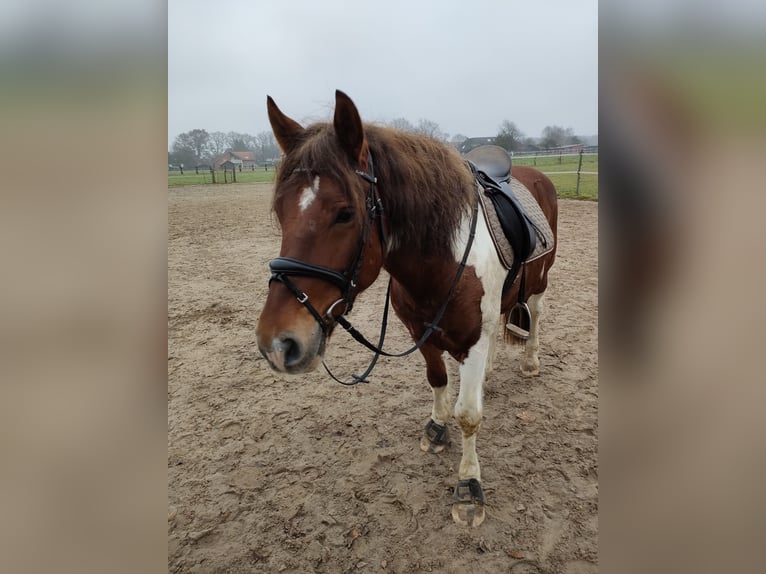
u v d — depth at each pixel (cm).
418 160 177
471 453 222
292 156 154
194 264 713
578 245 734
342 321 170
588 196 1185
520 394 317
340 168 146
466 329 199
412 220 172
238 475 253
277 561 201
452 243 184
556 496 227
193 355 406
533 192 304
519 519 214
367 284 166
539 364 358
